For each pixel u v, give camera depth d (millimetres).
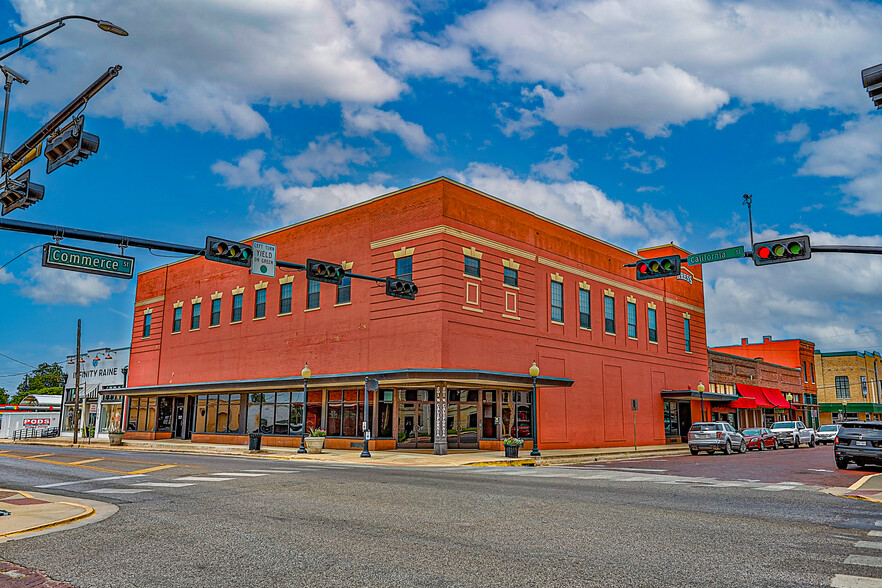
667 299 45750
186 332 44062
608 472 21500
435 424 28781
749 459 30125
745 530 10148
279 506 12500
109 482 17219
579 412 36594
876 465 24891
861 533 10000
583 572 7465
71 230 13781
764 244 16719
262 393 37031
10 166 13258
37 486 16797
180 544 9094
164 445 37312
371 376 29188
